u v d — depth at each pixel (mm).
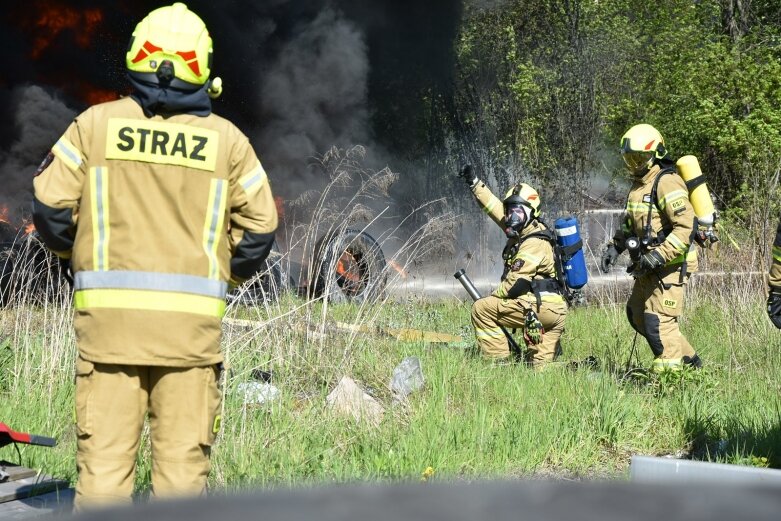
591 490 555
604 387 7270
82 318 3570
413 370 7570
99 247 3543
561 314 9078
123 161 3568
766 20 27250
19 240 10141
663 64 22719
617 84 23016
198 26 3615
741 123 19156
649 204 8258
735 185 19422
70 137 3613
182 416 3586
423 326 10758
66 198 3588
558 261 9125
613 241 8852
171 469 3568
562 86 20594
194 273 3578
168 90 3551
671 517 518
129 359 3475
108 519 537
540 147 20281
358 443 5844
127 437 3572
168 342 3506
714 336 10430
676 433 6676
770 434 6320
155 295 3516
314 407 6574
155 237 3545
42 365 6867
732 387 8039
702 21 25672
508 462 5789
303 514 523
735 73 20734
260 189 3748
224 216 3672
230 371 6867
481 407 6660
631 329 10836
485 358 9133
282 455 5324
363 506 534
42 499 4160
